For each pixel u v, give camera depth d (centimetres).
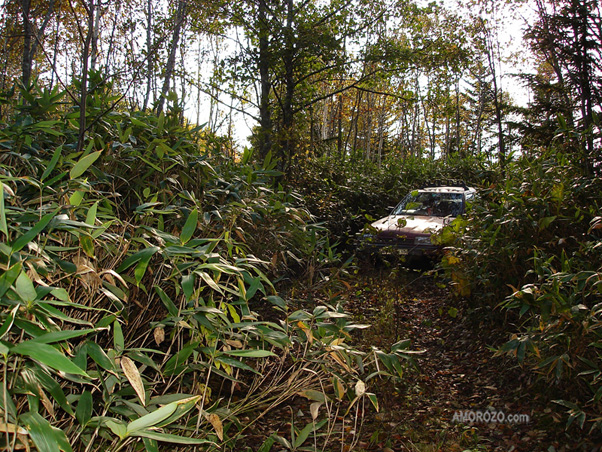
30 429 132
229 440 270
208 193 426
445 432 341
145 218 315
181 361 216
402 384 414
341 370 318
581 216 446
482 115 2767
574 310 304
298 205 845
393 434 340
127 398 239
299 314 266
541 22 787
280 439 246
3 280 142
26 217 213
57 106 419
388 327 494
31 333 148
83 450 238
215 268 228
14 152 317
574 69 734
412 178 1612
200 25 1180
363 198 1216
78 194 215
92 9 389
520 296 341
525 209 477
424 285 718
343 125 3684
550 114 889
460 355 480
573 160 523
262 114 1177
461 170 1744
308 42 1114
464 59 1312
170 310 229
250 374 415
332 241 920
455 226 575
